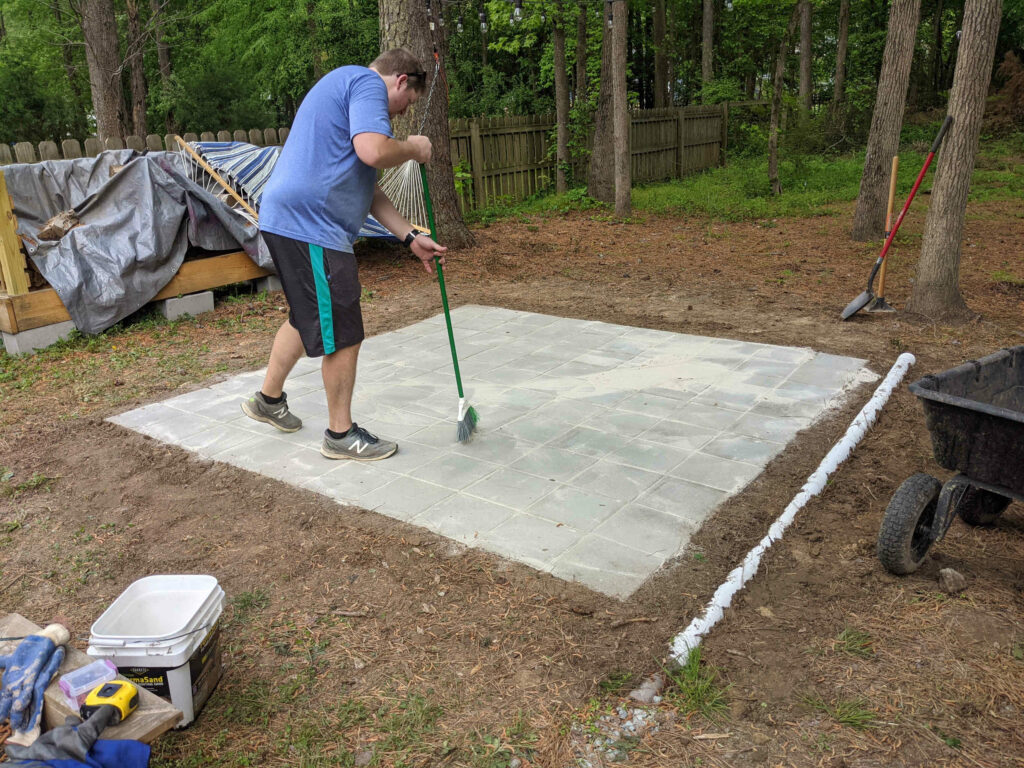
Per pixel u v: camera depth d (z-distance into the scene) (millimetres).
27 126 17953
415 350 5906
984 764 2086
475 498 3588
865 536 3244
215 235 7234
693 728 2266
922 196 13211
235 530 3439
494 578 2984
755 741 2207
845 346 5652
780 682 2432
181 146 7492
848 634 2627
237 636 2744
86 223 6656
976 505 3207
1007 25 27938
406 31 9094
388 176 9188
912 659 2498
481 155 13164
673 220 11977
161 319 6918
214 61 21109
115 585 3084
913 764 2100
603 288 7777
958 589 2850
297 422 4418
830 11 28594
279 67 21625
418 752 2213
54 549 3354
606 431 4293
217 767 2176
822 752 2156
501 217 12398
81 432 4555
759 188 14000
